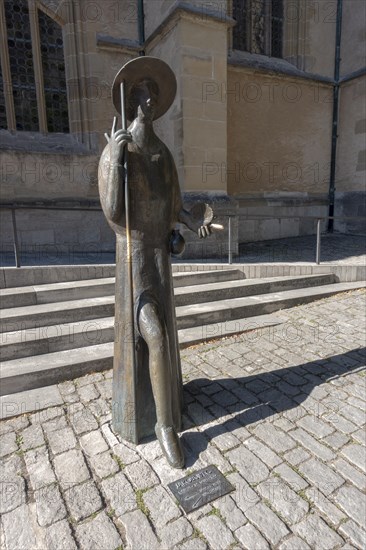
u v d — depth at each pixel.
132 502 2.25
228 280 5.96
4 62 7.77
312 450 2.65
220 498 2.26
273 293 5.83
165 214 2.54
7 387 3.44
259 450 2.66
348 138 11.34
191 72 6.88
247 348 4.31
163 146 2.54
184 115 6.93
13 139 7.98
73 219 8.11
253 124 10.00
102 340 4.21
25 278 4.95
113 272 5.50
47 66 8.26
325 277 6.34
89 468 2.53
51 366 3.62
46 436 2.87
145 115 2.38
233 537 2.01
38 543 2.01
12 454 2.68
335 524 2.07
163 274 2.62
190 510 2.17
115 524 2.11
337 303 5.66
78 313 4.47
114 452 2.67
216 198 7.30
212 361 4.03
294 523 2.08
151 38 7.72
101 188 2.45
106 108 8.30
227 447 2.70
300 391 3.41
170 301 2.69
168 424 2.56
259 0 10.16
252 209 10.30
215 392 3.43
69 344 4.05
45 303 4.68
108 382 3.63
